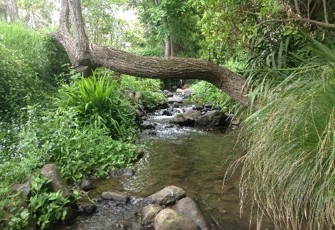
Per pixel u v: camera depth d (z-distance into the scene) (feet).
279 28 12.58
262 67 13.04
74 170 11.62
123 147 14.37
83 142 13.20
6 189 8.42
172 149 15.72
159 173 12.57
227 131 19.04
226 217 9.10
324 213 6.58
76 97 16.55
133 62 14.17
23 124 13.15
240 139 13.20
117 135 16.66
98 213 9.52
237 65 17.80
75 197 9.50
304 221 7.25
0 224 7.89
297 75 9.64
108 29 33.68
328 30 11.01
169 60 13.64
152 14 40.22
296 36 12.19
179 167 13.20
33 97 16.42
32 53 20.35
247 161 8.91
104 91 17.46
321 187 6.42
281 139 7.41
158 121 22.08
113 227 8.78
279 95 8.46
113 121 16.57
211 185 11.28
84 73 18.76
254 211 9.29
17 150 11.24
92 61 15.76
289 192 7.14
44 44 22.13
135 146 15.12
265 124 8.09
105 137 14.78
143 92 26.37
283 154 7.29
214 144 16.42
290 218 7.16
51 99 17.24
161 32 41.32
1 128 12.77
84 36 16.46
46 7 43.83
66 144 12.40
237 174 12.08
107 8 33.88
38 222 8.43
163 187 11.24
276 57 12.98
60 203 8.95
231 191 10.73
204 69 13.24
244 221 8.85
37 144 11.81
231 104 20.34
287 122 7.36
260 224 7.93
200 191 10.82
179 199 9.80
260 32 13.03
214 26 12.32
